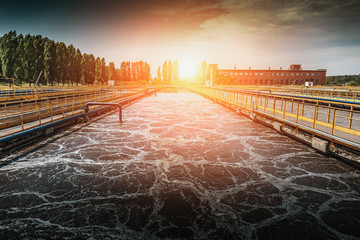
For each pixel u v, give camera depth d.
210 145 7.98
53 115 11.48
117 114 15.49
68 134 9.47
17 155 6.76
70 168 5.85
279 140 8.67
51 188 4.78
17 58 51.41
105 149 7.46
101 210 3.99
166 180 5.20
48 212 3.92
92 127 10.98
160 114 15.52
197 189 4.77
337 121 12.20
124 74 108.50
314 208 4.08
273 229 3.51
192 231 3.45
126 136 9.21
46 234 3.37
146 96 34.56
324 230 3.49
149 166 6.02
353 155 5.86
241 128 10.89
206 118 13.84
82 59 68.69
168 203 4.23
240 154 7.00
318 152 7.21
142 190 4.72
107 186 4.89
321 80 100.00
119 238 3.29
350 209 4.04
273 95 11.38
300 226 3.58
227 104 19.45
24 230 3.46
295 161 6.40
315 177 5.35
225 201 4.30
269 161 6.41
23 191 4.64
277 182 5.09
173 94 41.38
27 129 8.12
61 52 55.38
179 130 10.41
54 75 52.31
